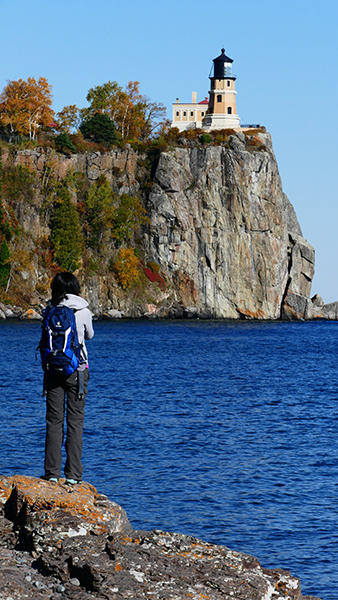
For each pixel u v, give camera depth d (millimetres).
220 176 176125
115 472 24047
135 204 169625
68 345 10273
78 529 9297
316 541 17625
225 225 176875
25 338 95562
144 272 171625
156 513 19578
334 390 50219
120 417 35438
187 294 174875
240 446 29031
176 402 41688
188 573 8258
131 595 7668
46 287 147750
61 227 152500
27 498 9797
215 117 184000
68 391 10719
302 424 34844
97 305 161500
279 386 52281
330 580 15289
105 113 180625
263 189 179625
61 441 10930
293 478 23812
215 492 21828
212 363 72000
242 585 8078
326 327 164500
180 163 174625
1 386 46281
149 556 8641
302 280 192000
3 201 148000
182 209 173250
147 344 97750
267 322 179125
